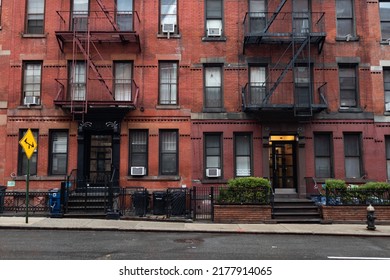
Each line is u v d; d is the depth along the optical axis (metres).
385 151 19.09
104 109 18.52
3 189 17.83
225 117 19.11
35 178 18.58
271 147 19.53
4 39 19.48
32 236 12.52
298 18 19.61
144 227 14.31
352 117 19.11
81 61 19.45
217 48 19.55
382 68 19.53
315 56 19.44
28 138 14.96
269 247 11.46
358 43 19.58
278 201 17.39
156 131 19.09
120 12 19.66
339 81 19.47
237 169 19.06
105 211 16.66
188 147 19.02
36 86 19.42
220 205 16.20
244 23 19.45
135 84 19.05
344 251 11.02
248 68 19.48
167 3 20.06
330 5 19.80
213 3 20.06
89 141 19.48
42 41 19.45
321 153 19.16
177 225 15.09
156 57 19.47
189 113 19.19
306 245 11.88
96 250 10.56
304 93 19.20
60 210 16.44
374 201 16.50
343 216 16.36
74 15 19.59
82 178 18.64
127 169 18.84
